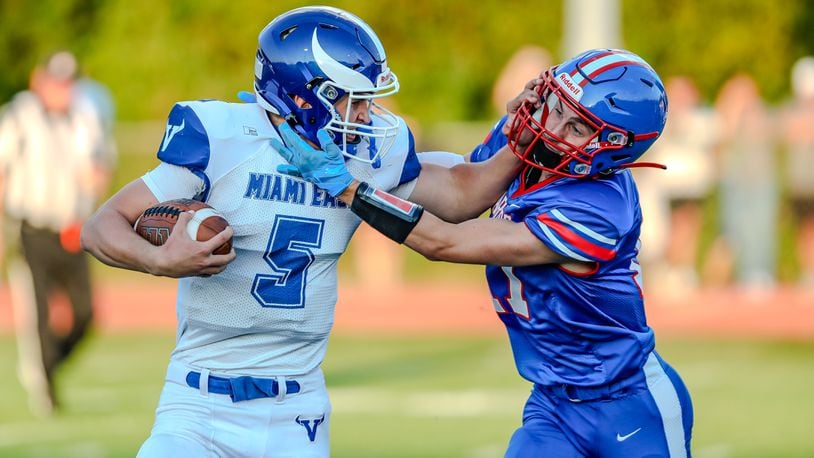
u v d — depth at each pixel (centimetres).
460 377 3044
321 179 1309
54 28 6241
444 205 1417
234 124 1309
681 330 3697
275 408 1362
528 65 3691
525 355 1456
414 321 3906
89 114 2747
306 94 1303
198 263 1241
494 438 2389
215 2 5884
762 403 2728
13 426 2536
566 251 1340
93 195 2744
